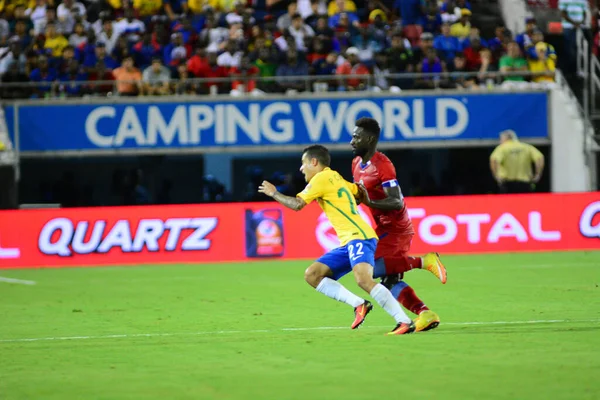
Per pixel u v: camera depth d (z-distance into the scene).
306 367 20.34
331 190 24.05
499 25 68.62
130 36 62.09
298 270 46.66
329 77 57.56
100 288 40.69
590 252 51.75
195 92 59.00
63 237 51.84
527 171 55.53
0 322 30.14
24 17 64.31
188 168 69.62
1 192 57.94
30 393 18.16
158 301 35.50
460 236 52.56
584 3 69.50
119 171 69.12
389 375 19.19
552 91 58.84
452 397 16.97
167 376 19.67
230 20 63.50
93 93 59.44
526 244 52.91
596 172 61.25
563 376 18.69
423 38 60.19
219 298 36.06
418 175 68.94
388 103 58.19
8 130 57.94
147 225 52.16
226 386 18.42
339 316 29.84
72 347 24.25
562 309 30.23
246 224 52.41
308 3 65.94
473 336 24.39
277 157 69.56
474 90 58.59
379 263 25.02
